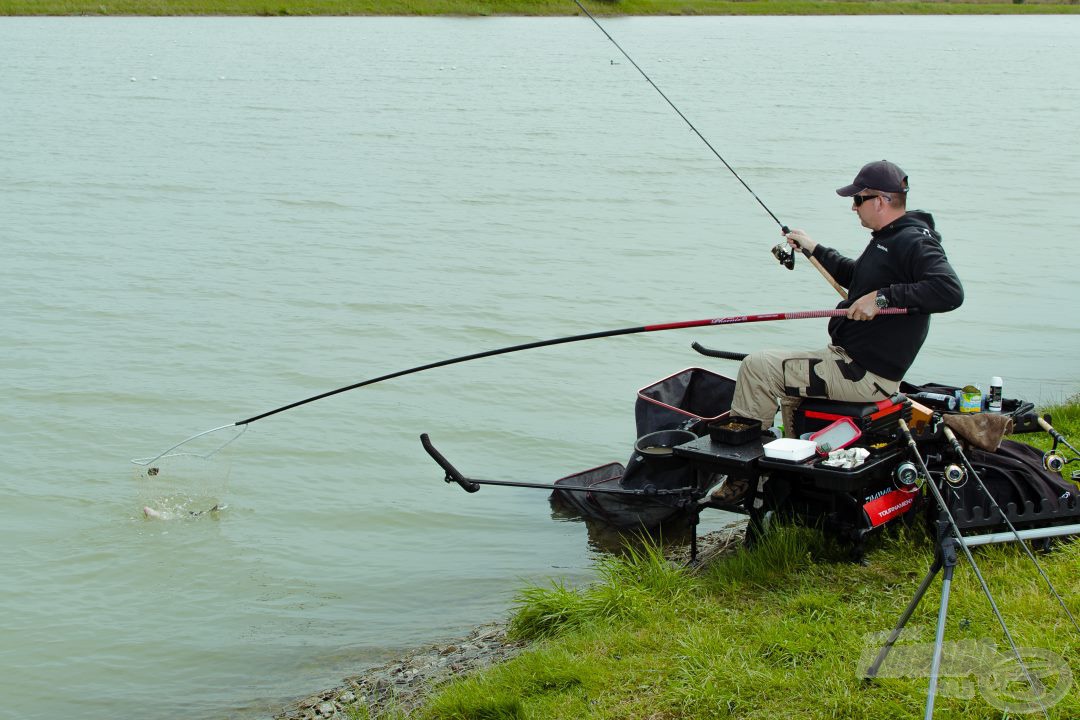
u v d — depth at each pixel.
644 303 13.12
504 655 5.55
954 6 129.88
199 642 6.09
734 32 83.75
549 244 16.20
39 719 5.45
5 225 16.72
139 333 11.68
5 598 6.56
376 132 28.42
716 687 4.45
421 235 16.69
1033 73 53.03
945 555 4.07
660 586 5.54
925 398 5.94
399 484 8.21
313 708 5.37
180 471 8.33
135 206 18.45
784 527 5.69
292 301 12.98
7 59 46.66
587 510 7.46
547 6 93.19
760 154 25.77
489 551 7.13
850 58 61.09
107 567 6.94
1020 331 11.98
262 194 19.73
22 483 8.09
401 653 5.88
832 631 4.79
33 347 11.12
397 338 11.71
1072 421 7.69
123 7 78.19
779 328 12.15
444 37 68.25
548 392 10.16
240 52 53.75
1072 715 4.05
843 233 17.02
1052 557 5.34
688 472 6.59
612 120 32.28
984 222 17.97
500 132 29.02
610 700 4.50
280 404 9.78
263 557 7.08
